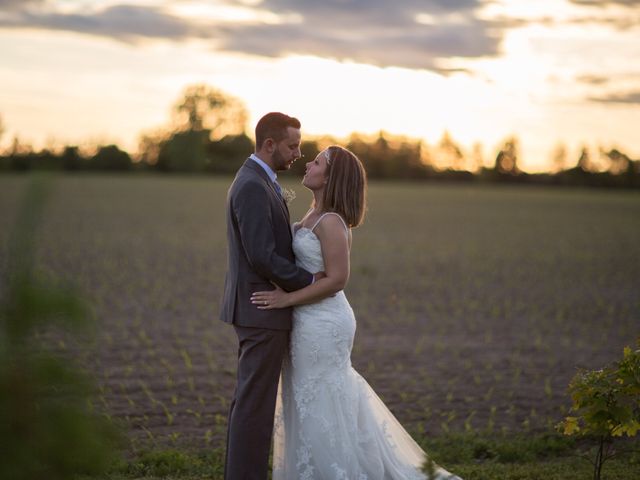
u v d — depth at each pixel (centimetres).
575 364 862
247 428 415
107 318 1089
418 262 1941
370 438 436
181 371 776
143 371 771
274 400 421
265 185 416
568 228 3228
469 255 2130
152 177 7550
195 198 4394
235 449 416
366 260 1952
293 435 436
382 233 2764
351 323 439
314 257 426
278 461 446
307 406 426
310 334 425
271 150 425
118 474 457
